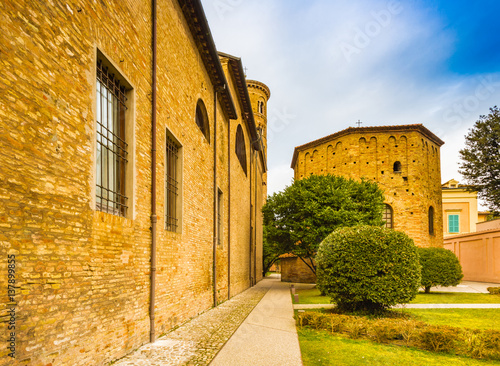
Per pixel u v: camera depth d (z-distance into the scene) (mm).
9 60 3400
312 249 22578
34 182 3693
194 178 10398
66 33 4297
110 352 5184
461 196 40281
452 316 10562
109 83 5750
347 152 30438
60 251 4078
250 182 25219
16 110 3473
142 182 6566
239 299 15586
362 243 10523
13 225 3393
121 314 5566
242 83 17797
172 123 8445
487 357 6141
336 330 8156
